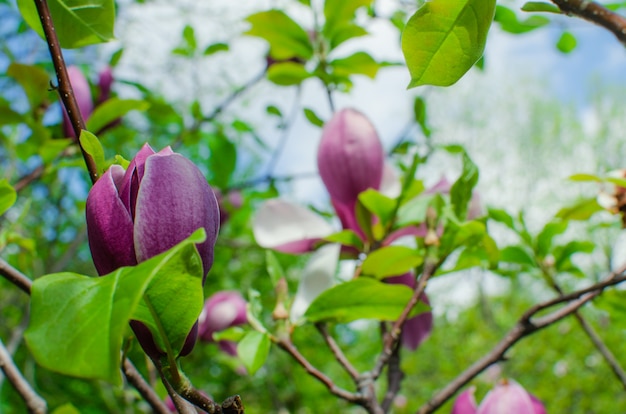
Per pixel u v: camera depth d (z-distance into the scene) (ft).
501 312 7.09
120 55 2.50
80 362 0.67
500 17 2.14
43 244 3.53
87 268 4.44
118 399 3.24
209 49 2.74
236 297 1.98
